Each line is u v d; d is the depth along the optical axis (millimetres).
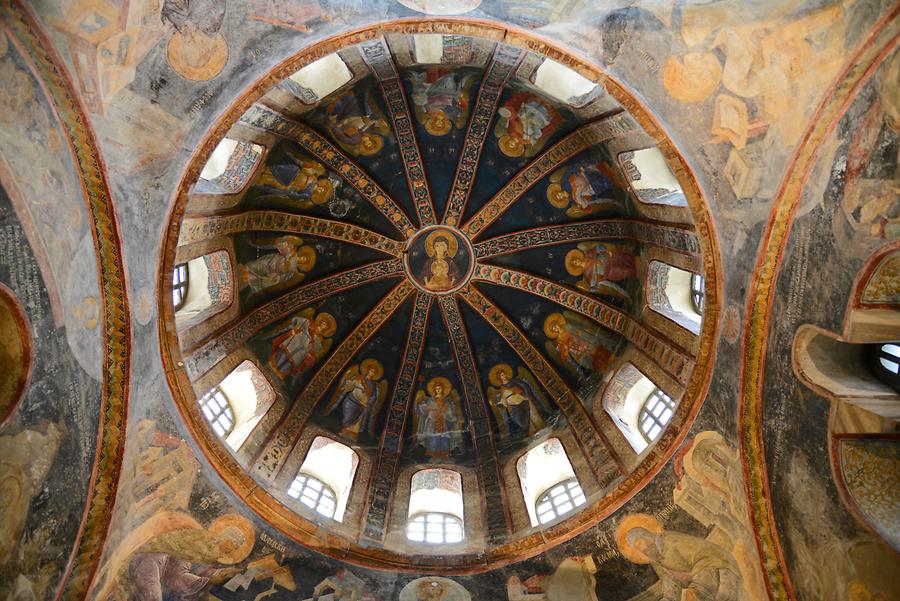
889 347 12273
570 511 15781
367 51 14578
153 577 13625
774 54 11586
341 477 17703
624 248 18500
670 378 15844
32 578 11539
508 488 17438
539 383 19375
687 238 15109
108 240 12094
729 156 12789
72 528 12148
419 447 18984
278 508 15172
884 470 12164
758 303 13016
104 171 11789
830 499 12359
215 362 16484
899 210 10711
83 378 12125
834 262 11773
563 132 18031
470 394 19797
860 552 11953
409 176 19766
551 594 14992
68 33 10617
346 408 19172
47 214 10961
